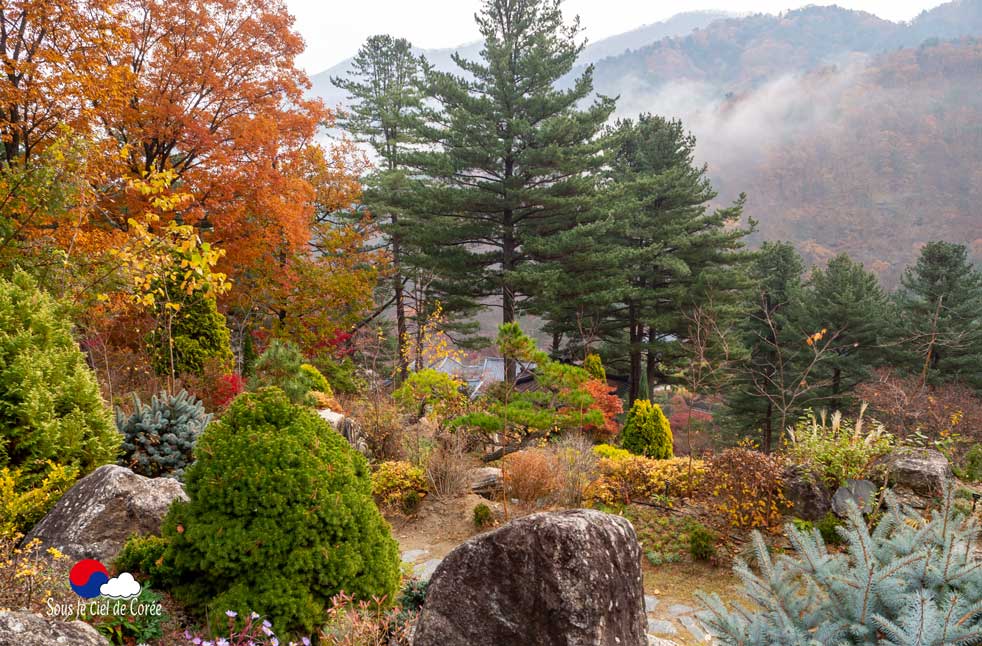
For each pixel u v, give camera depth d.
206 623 3.98
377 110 33.25
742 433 31.91
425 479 10.23
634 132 31.36
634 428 13.54
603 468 10.21
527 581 3.34
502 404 12.11
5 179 9.99
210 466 4.25
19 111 14.71
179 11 17.44
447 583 3.54
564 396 11.68
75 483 5.23
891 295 42.03
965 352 30.16
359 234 27.00
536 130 22.91
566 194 24.02
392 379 18.20
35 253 9.62
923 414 17.61
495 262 25.91
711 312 24.67
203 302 12.23
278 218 18.58
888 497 3.93
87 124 14.40
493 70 23.41
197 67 17.55
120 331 12.71
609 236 28.47
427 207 24.08
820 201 102.50
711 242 28.22
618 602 3.41
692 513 9.09
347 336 23.25
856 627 3.14
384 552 4.52
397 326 29.52
